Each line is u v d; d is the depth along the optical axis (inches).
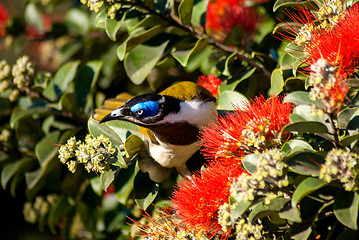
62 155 209.8
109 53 351.9
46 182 311.6
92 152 205.3
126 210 297.6
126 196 237.0
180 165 228.7
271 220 163.5
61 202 312.7
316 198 152.9
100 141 211.2
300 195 137.5
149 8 245.3
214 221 182.2
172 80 330.0
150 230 201.0
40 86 282.7
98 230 319.9
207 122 218.4
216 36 299.7
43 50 404.2
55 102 293.9
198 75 327.9
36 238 375.9
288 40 239.5
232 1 293.6
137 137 217.5
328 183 143.9
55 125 287.4
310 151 146.1
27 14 407.5
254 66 249.6
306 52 187.5
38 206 342.0
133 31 254.5
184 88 224.7
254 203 151.9
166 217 207.0
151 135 225.1
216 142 185.3
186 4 239.0
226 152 180.5
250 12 289.3
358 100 159.6
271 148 169.9
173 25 252.2
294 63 203.3
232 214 149.2
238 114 190.2
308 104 159.2
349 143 145.8
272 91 211.6
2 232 373.4
